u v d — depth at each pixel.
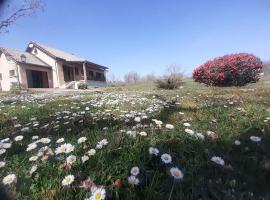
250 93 6.28
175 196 1.17
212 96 5.86
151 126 2.38
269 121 2.57
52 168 1.46
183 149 1.73
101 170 1.38
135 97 6.04
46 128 2.67
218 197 1.16
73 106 4.51
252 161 1.57
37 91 15.41
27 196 1.21
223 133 2.18
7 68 20.91
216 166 1.48
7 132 2.66
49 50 25.36
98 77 31.81
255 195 1.21
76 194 1.19
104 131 2.30
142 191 1.22
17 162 1.67
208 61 11.44
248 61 10.44
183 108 3.79
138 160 1.48
